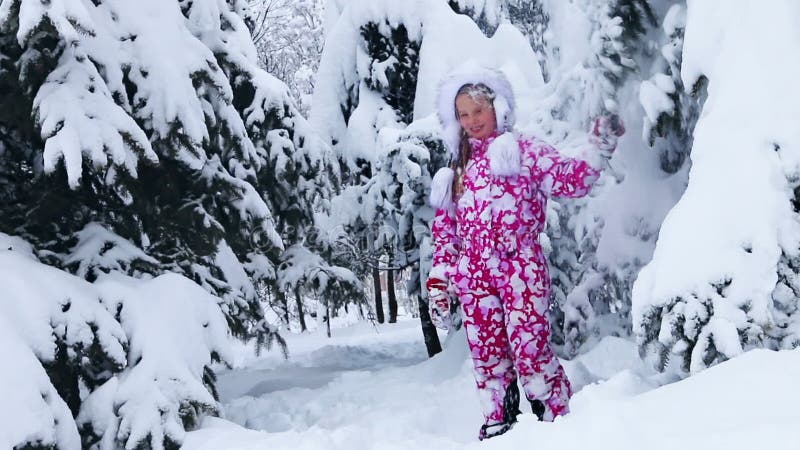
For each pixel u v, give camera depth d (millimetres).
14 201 3961
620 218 3787
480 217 2992
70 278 3105
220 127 4402
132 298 3199
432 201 3184
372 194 6766
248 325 4844
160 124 3611
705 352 2047
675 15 2893
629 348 3605
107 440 2850
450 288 3158
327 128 8320
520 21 6930
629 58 3168
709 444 1272
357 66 8133
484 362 3031
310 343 9680
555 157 3012
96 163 3094
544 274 3002
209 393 3088
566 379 3016
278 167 5258
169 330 3148
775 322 2023
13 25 3045
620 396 2148
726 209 2117
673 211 2270
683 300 2105
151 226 4191
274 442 2750
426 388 4164
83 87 3227
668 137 3580
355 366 6832
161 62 3656
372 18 7996
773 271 2014
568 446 1554
